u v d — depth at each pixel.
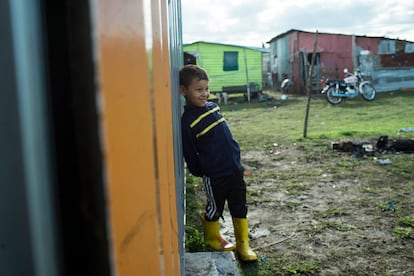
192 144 2.62
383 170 5.13
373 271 2.72
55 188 0.37
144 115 0.62
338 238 3.23
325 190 4.44
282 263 2.85
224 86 19.70
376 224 3.47
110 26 0.46
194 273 2.32
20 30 0.35
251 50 20.00
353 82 14.88
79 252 0.37
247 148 6.92
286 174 5.15
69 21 0.36
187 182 4.98
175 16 3.18
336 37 20.44
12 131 0.36
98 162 0.36
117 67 0.48
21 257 0.37
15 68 0.35
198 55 16.23
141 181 0.57
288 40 22.81
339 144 6.37
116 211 0.44
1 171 0.36
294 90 22.02
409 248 3.03
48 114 0.37
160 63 1.12
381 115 11.02
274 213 3.80
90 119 0.36
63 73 0.37
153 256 0.64
